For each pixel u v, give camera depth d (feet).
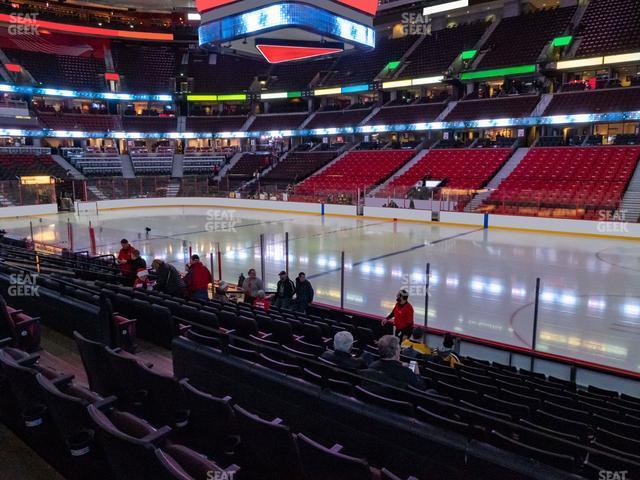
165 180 128.57
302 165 136.46
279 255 61.77
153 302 25.03
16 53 148.25
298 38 70.44
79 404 10.50
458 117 123.65
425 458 12.01
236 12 61.11
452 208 91.61
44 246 61.52
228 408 11.93
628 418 17.87
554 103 111.45
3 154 123.95
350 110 147.43
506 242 71.41
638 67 114.93
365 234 79.36
